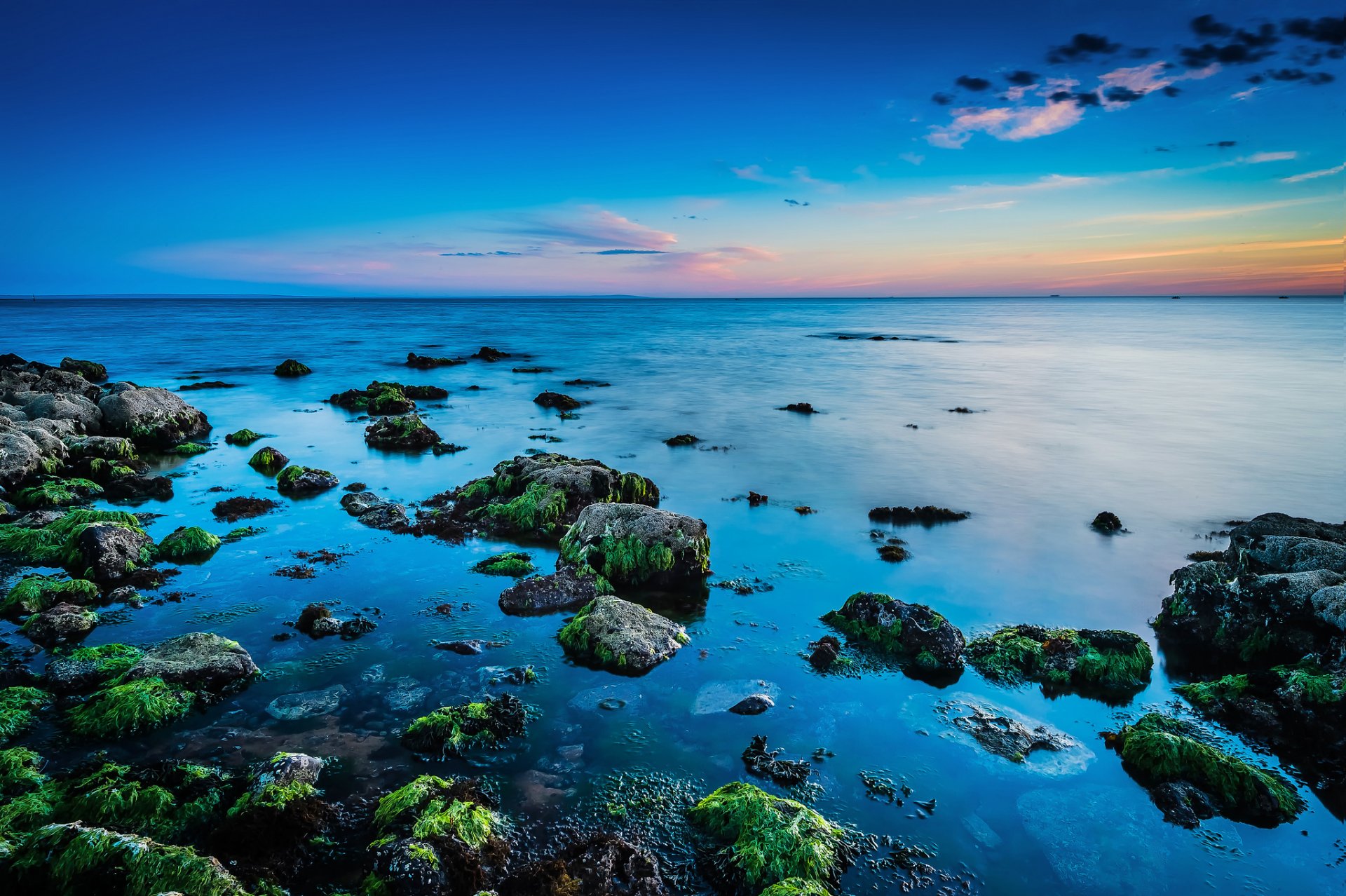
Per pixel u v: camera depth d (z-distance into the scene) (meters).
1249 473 26.52
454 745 10.35
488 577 16.47
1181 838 9.18
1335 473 26.55
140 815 8.87
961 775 10.22
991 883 8.46
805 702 11.83
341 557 17.44
